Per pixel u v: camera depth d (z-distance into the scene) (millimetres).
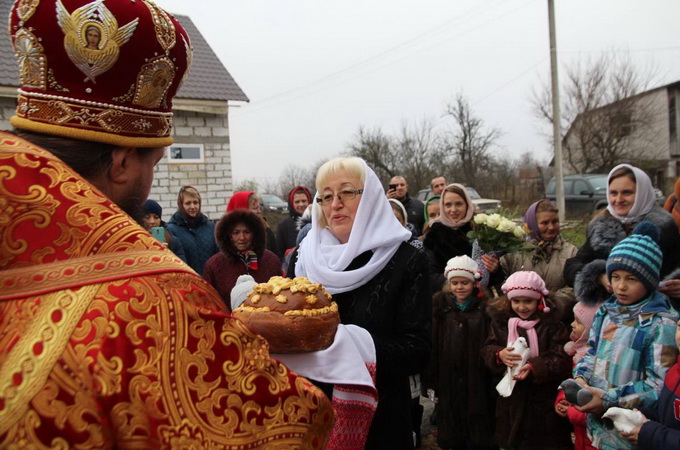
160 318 681
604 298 2627
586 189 15602
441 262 3814
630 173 2895
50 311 648
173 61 818
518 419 2740
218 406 697
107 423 625
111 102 767
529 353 2707
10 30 776
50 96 750
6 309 663
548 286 3338
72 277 673
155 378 654
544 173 26281
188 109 11109
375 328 1711
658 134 26266
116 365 635
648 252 2186
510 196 25781
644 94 26453
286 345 1163
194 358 693
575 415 2404
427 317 1750
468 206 3840
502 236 3334
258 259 3957
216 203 11641
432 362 3184
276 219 21922
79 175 750
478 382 3012
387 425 1714
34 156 714
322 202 1925
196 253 4832
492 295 3383
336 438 1360
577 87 26078
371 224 1788
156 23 789
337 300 1788
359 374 1242
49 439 594
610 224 2926
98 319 648
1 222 677
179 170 11242
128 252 709
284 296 1204
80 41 727
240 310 1214
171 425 654
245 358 742
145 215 896
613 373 2172
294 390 777
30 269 678
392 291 1729
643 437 1916
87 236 698
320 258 1850
